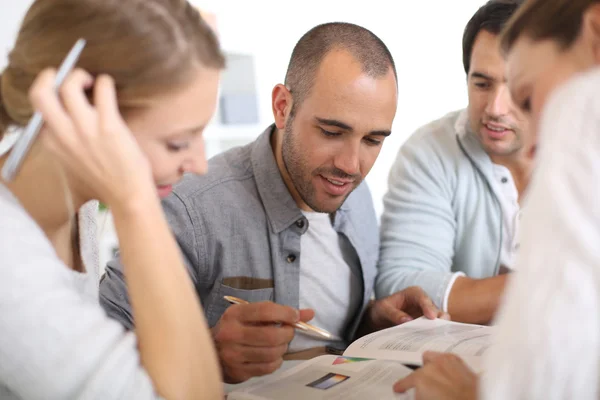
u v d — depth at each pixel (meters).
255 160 1.15
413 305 1.16
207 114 0.60
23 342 0.51
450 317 1.20
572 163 0.39
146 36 0.54
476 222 1.39
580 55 0.47
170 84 0.55
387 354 0.85
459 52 3.44
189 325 0.57
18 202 0.58
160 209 0.58
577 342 0.37
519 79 0.52
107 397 0.52
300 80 1.01
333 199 1.07
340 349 1.15
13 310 0.51
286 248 1.14
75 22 0.54
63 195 0.62
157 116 0.56
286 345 0.92
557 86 0.48
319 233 1.20
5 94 0.58
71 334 0.52
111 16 0.54
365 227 1.31
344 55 0.96
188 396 0.57
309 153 1.03
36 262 0.53
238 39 2.85
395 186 1.45
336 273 1.23
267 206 1.13
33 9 0.56
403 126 3.48
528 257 0.40
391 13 3.37
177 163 0.61
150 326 0.56
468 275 1.42
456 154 1.40
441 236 1.37
